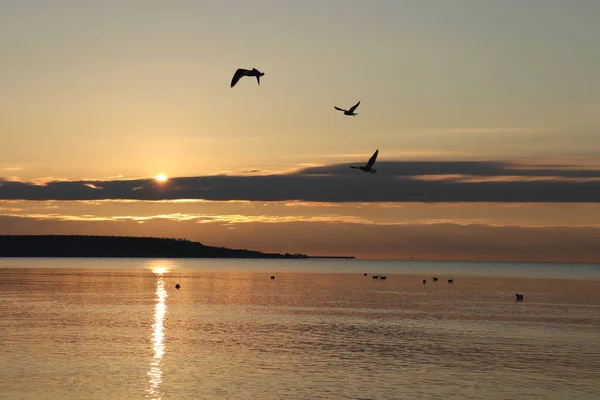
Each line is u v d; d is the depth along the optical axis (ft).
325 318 294.46
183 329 251.60
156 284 578.66
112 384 156.66
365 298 419.95
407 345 215.31
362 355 196.65
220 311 324.60
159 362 182.70
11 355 190.60
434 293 476.13
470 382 161.79
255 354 196.95
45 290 475.31
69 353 194.49
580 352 202.08
